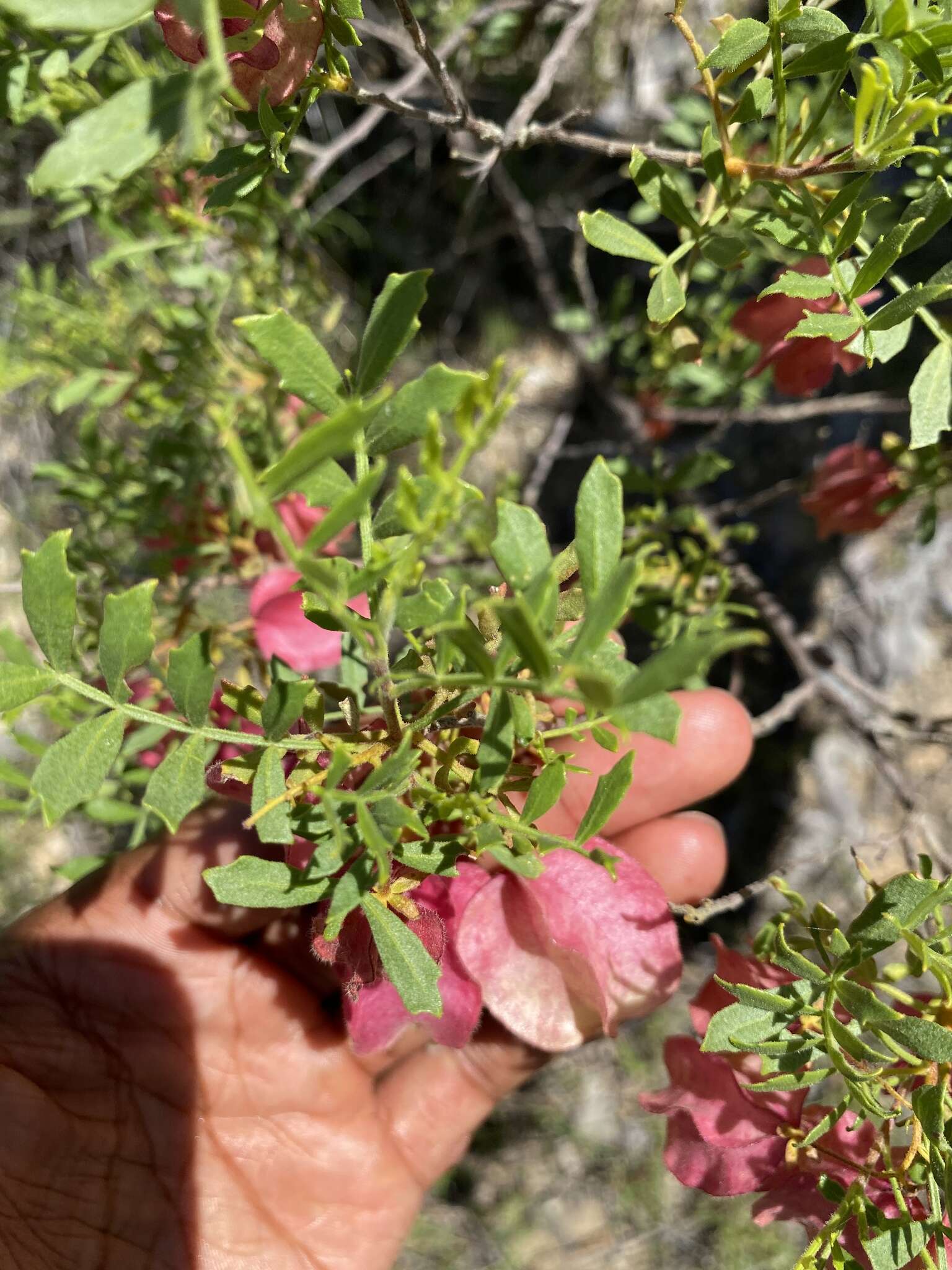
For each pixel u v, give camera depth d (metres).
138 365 0.19
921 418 0.08
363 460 0.06
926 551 0.30
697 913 0.10
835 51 0.08
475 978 0.10
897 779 0.20
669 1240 0.31
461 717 0.08
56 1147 0.13
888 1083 0.08
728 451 0.32
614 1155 0.32
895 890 0.08
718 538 0.18
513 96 0.29
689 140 0.21
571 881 0.10
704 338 0.22
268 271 0.18
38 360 0.19
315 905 0.13
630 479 0.17
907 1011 0.10
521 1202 0.32
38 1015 0.13
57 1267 0.12
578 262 0.25
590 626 0.05
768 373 0.22
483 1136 0.33
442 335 0.37
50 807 0.07
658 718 0.05
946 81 0.08
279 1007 0.14
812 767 0.31
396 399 0.06
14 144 0.28
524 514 0.06
